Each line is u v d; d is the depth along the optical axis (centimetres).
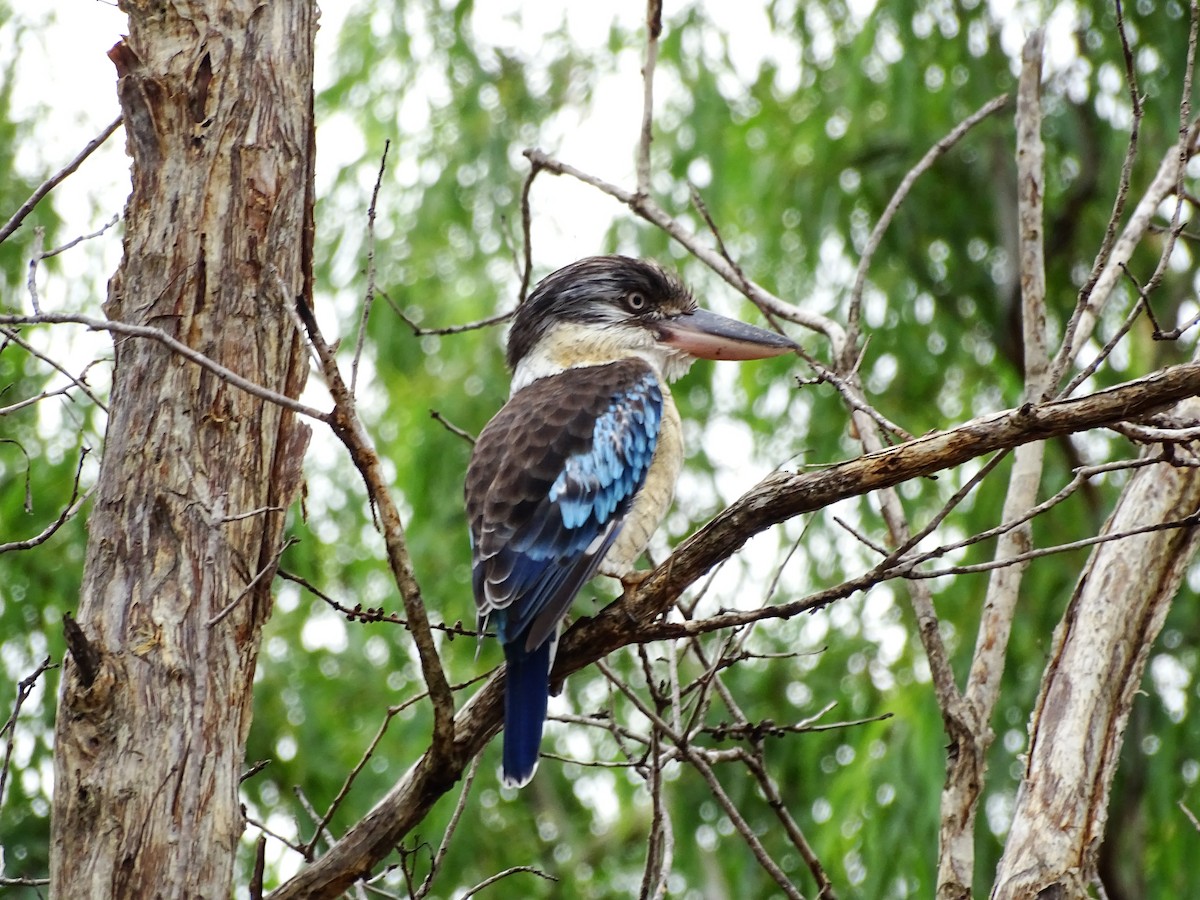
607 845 1507
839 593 577
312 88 638
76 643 542
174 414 584
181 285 597
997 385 1366
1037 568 1239
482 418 1357
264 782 1245
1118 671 659
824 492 603
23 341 571
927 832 1109
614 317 894
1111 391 555
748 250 1464
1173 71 1258
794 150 1398
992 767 1163
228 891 554
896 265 1334
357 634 1348
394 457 1400
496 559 709
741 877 1239
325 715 1300
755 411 1375
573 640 688
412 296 1417
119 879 535
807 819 1266
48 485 1149
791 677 1316
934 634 690
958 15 1333
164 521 574
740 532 625
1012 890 622
